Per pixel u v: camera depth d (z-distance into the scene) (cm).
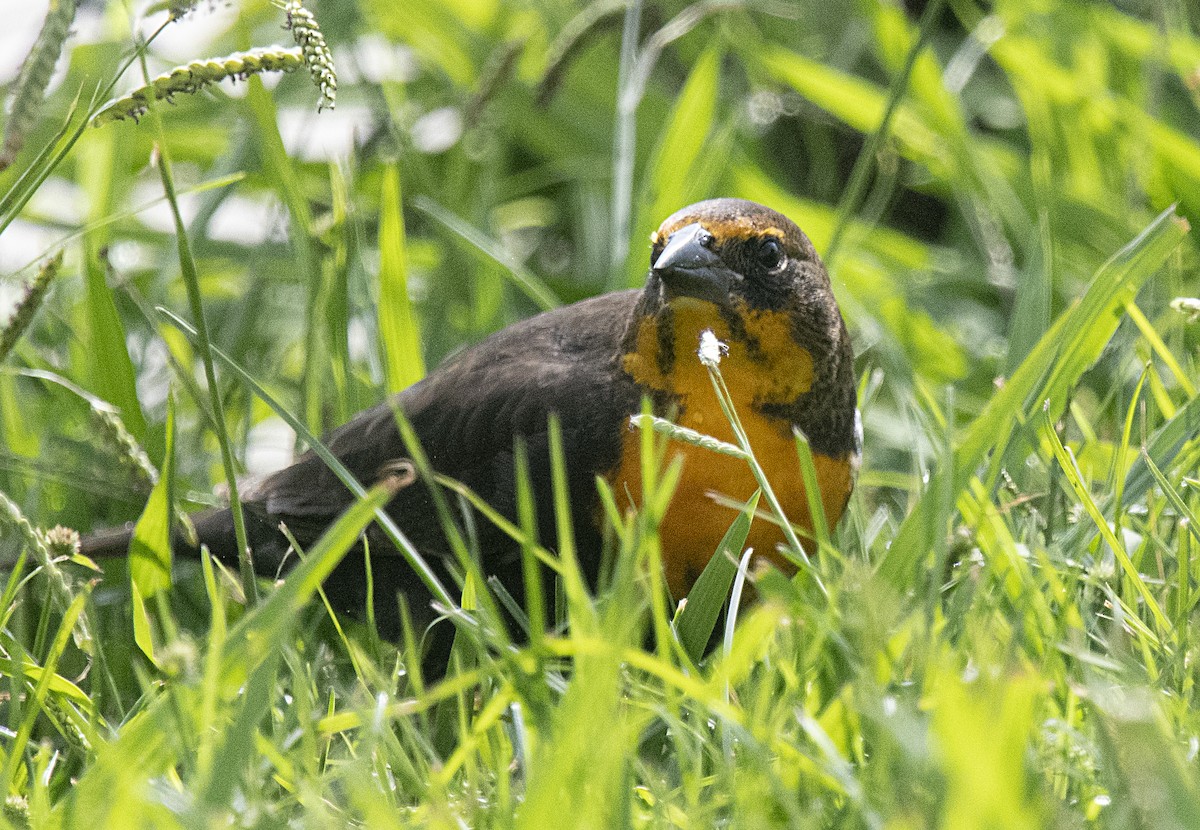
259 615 508
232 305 1183
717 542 779
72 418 1021
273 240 1174
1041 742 540
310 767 536
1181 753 500
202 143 1321
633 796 536
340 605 862
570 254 1362
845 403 820
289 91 1305
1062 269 1138
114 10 1298
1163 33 1227
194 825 446
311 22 604
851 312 1062
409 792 584
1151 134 1130
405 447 850
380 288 973
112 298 966
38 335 1123
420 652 717
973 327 1176
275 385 1130
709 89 1126
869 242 1202
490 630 604
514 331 879
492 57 1282
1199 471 820
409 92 1391
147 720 512
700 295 763
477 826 529
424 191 1273
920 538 717
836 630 603
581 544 808
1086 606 674
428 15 1320
